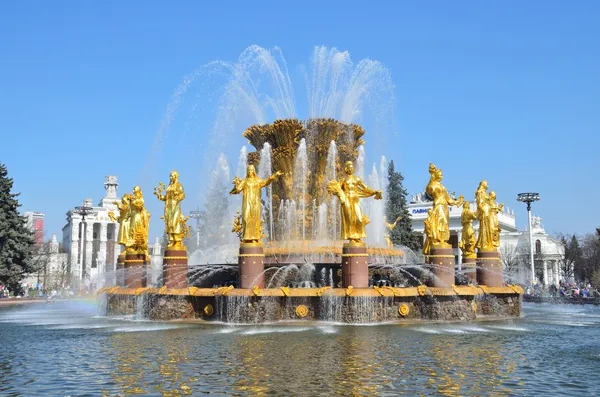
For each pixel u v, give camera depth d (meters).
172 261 22.80
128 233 26.22
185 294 21.53
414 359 13.45
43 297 52.28
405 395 10.17
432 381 11.25
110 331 19.22
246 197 21.05
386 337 16.80
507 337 17.58
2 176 60.44
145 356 14.01
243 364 12.79
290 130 25.05
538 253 94.50
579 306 36.56
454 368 12.52
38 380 11.60
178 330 18.80
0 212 58.81
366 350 14.55
